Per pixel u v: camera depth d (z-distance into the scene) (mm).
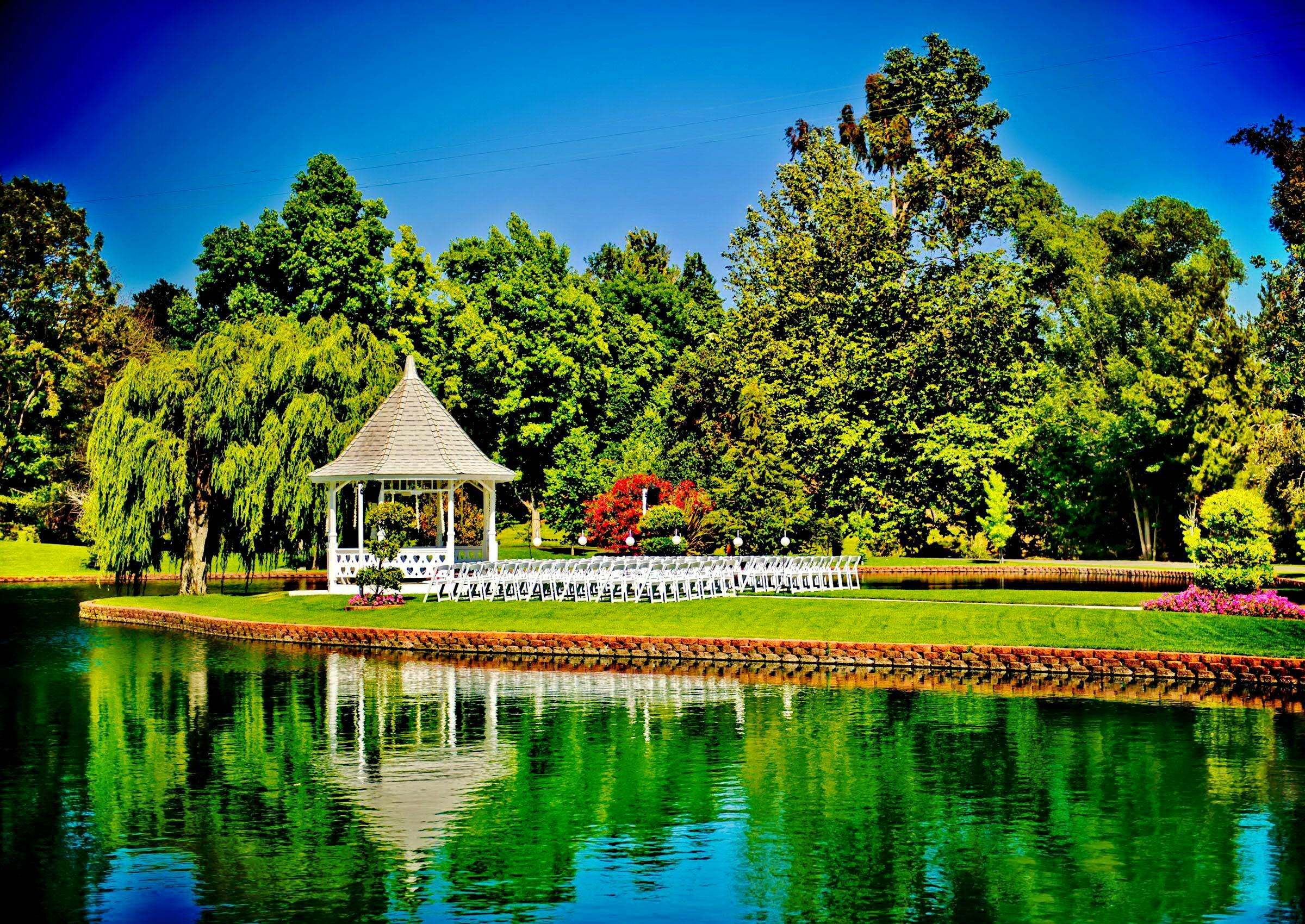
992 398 61625
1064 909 13844
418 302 64562
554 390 66188
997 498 59812
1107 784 18641
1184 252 75312
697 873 15039
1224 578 31422
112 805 17812
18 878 14859
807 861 15406
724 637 31141
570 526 63406
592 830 16672
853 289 64250
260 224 65312
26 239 76500
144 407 44156
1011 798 17953
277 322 48594
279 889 14523
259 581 58562
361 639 34594
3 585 61719
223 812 17500
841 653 29891
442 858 15594
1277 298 53500
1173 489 60781
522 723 23312
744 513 52312
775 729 22625
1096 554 63688
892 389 61188
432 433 42594
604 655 31844
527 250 72688
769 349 62375
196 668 30656
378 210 65250
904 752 20703
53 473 76812
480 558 46594
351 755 20828
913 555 66312
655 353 78750
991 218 64375
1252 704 24750
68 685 27984
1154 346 65125
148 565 44188
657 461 55562
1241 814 17094
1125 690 26406
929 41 65625
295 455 43375
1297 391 50500
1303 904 13938
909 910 13852
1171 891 14344
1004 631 30359
